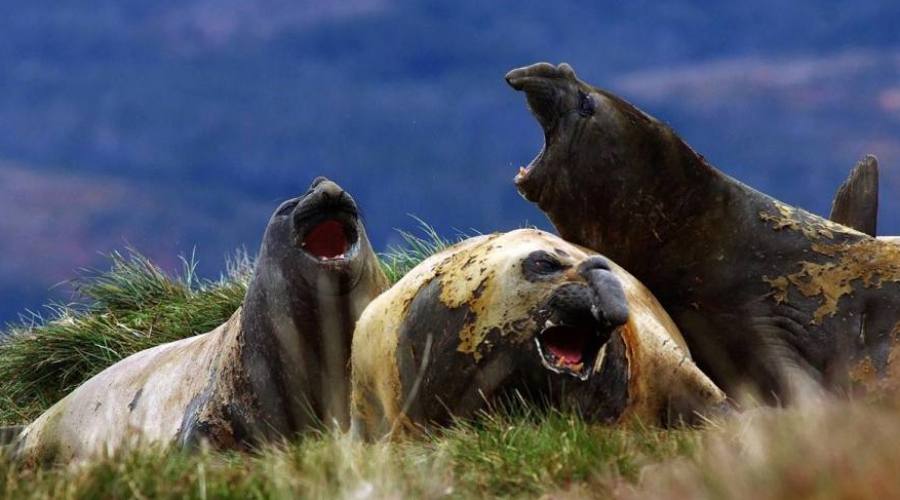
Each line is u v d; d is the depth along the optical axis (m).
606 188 45.06
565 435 31.52
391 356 37.97
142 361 50.78
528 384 35.50
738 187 45.25
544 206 46.19
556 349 35.75
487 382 35.91
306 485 28.11
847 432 28.42
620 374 36.25
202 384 47.53
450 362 36.47
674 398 38.16
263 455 33.94
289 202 46.31
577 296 34.75
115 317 62.38
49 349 61.00
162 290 64.25
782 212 45.19
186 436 45.91
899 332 42.75
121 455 29.67
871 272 43.75
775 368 43.69
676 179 44.88
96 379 50.94
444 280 37.50
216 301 61.62
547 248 37.59
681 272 44.94
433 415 36.88
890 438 27.45
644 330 38.22
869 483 25.92
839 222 51.47
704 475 27.61
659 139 44.94
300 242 44.88
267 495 27.77
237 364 46.47
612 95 45.69
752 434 30.11
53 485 28.39
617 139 44.91
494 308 36.00
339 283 44.50
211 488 27.83
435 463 30.39
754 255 44.56
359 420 39.56
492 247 37.88
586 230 45.75
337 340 45.16
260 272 46.25
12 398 60.84
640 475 29.27
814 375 43.16
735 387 44.47
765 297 44.16
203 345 49.09
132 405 49.03
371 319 39.09
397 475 29.23
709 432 32.34
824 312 43.53
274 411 45.59
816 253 44.41
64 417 50.41
